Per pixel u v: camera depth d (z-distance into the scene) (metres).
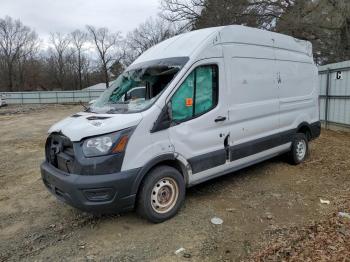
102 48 78.00
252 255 3.62
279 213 4.69
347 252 3.47
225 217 4.61
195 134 4.77
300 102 7.04
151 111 4.29
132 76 5.25
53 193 4.49
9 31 72.62
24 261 3.75
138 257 3.72
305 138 7.27
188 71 4.66
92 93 46.50
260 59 5.89
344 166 6.84
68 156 4.21
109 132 4.01
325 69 12.12
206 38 4.99
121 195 4.04
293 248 3.68
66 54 79.88
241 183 5.98
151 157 4.27
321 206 4.88
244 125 5.58
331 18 20.45
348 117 11.16
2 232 4.52
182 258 3.66
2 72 73.31
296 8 21.03
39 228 4.58
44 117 23.17
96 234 4.30
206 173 5.02
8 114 27.00
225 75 5.17
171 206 4.59
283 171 6.66
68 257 3.79
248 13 22.72
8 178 7.16
